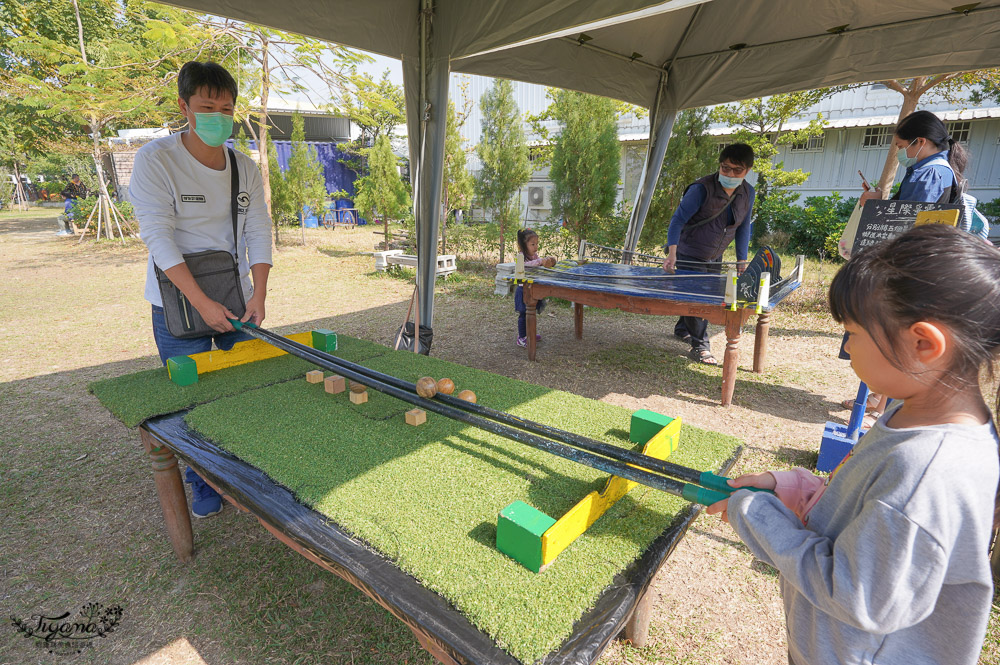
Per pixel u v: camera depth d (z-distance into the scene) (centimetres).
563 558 126
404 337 470
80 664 185
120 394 222
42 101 927
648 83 623
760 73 546
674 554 244
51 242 1358
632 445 182
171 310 246
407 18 397
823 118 1286
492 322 649
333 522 140
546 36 337
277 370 254
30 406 395
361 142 1809
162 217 242
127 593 217
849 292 81
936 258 72
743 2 501
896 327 77
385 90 1688
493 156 930
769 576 231
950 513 71
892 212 274
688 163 746
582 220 818
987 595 74
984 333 71
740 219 481
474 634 104
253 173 279
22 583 223
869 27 465
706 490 120
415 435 189
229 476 161
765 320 462
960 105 1172
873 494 79
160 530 256
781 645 196
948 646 80
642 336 595
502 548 128
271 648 191
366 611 208
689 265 490
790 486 112
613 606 111
